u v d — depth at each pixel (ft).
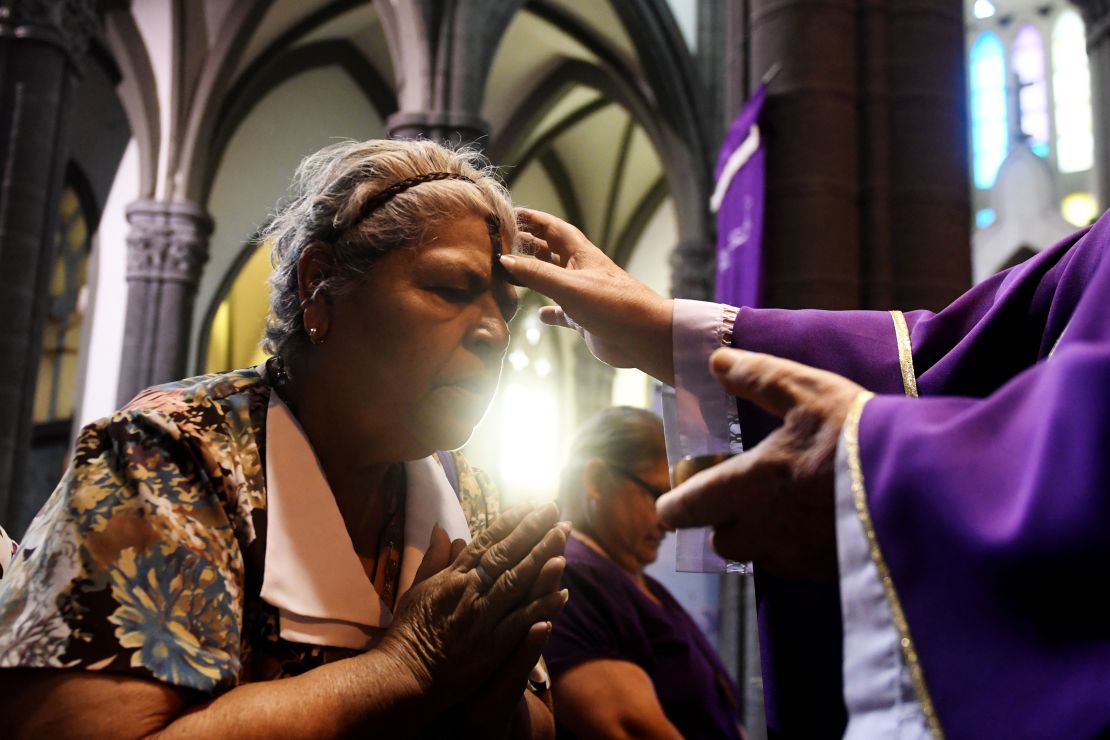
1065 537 2.50
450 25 42.96
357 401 4.52
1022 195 74.90
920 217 15.75
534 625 4.30
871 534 2.81
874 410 3.00
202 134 50.70
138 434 4.11
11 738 3.56
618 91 57.93
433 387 4.44
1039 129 76.28
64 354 55.36
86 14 34.35
